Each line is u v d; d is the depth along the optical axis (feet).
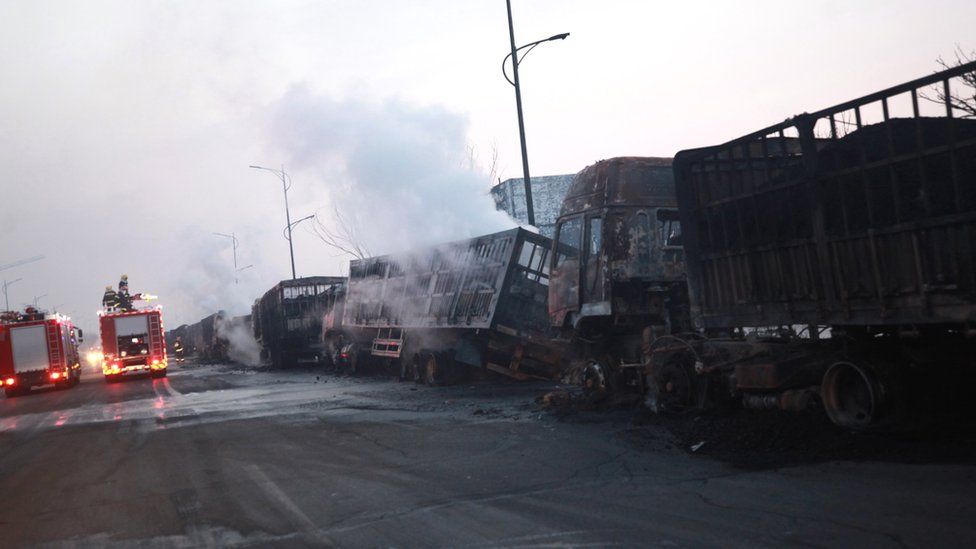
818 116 26.71
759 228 30.12
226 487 28.32
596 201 42.29
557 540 18.70
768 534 17.84
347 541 19.92
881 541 16.66
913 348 25.45
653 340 38.75
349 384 84.79
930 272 23.22
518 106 72.90
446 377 69.36
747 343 31.94
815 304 27.73
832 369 26.71
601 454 29.43
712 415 32.76
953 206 22.48
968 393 25.55
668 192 42.16
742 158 31.32
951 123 22.13
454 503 23.21
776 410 30.07
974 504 18.58
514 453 31.22
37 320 133.18
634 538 18.37
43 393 129.49
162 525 23.11
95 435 50.80
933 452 23.68
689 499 21.62
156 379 138.62
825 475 22.74
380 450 34.65
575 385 58.13
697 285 33.94
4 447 49.57
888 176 24.47
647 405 38.22
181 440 43.75
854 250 25.81
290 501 25.11
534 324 61.72
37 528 24.13
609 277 40.86
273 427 47.03
